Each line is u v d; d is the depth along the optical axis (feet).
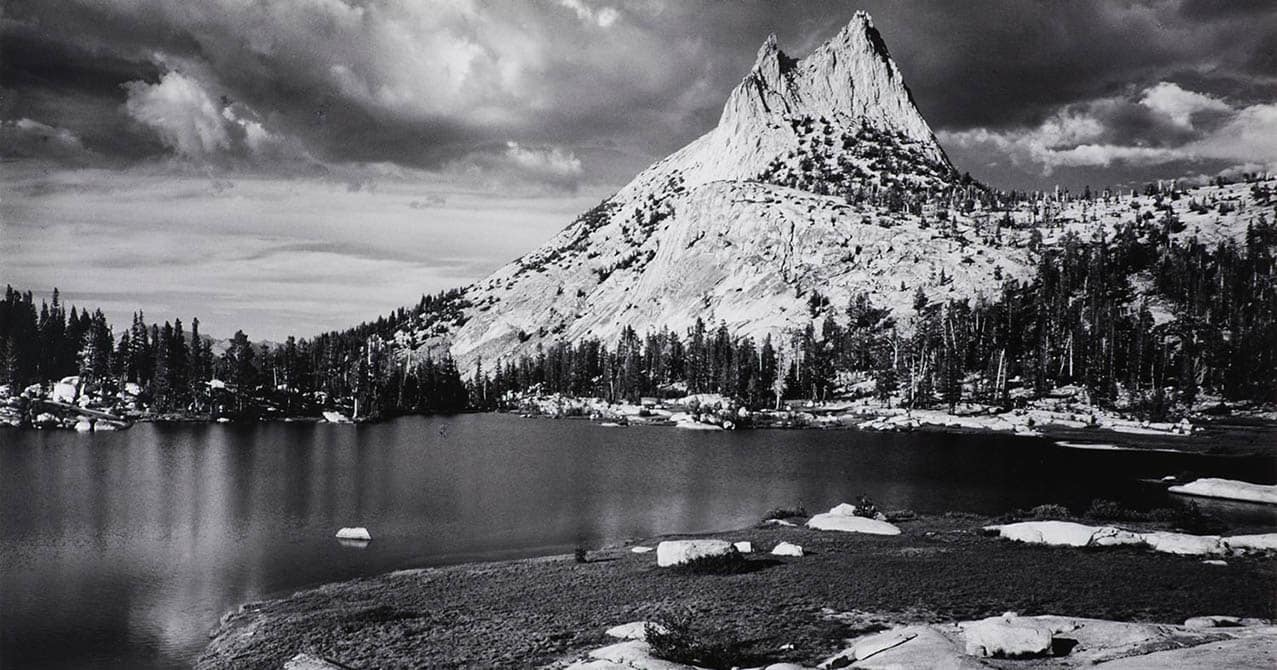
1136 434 511.40
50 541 214.69
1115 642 92.22
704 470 367.25
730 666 95.30
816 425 615.16
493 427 647.97
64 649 130.82
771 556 167.73
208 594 163.32
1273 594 124.57
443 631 120.26
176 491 301.02
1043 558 156.76
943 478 330.34
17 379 647.56
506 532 228.22
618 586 144.77
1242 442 458.09
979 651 88.02
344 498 289.33
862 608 121.19
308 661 108.06
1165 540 163.84
